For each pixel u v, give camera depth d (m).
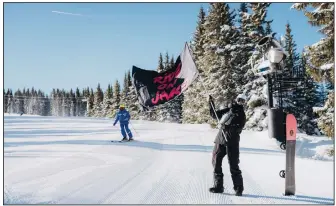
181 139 14.41
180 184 6.16
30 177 6.46
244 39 26.09
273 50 6.20
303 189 5.95
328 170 7.58
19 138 16.00
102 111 94.12
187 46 8.82
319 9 12.80
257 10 24.70
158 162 8.52
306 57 13.25
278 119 5.80
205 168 7.73
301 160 9.03
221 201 5.15
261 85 22.16
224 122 5.69
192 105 39.28
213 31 28.47
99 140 14.23
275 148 11.98
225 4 28.48
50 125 29.91
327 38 12.71
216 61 26.42
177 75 8.90
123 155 9.63
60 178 6.41
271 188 6.03
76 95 141.38
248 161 8.89
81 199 5.07
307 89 38.12
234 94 25.06
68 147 11.54
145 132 19.16
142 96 9.02
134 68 9.06
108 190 5.63
